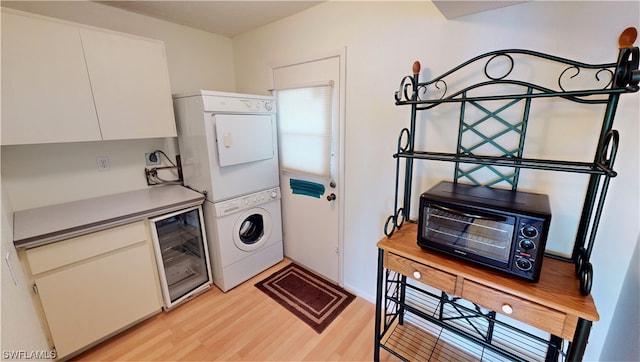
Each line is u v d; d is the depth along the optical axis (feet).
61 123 5.39
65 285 5.07
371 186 6.31
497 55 4.00
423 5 4.80
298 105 7.29
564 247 4.09
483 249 3.73
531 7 3.80
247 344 5.80
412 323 6.21
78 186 6.58
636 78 2.66
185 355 5.53
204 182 6.97
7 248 3.71
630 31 2.69
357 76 5.99
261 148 7.52
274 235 8.63
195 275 7.68
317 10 6.40
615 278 3.76
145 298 6.24
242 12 6.83
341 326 6.27
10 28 4.68
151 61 6.42
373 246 6.63
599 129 3.58
